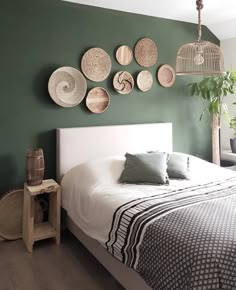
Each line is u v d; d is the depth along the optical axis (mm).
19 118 2998
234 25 3902
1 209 2896
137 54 3611
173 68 3930
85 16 3252
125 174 2814
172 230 1730
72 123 3275
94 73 3326
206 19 3812
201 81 4008
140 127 3598
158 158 2908
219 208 2020
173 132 4051
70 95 3221
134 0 3148
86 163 2998
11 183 3020
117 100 3545
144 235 1831
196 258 1488
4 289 2180
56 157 3195
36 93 3059
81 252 2744
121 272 2084
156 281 1686
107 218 2199
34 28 2988
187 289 1477
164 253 1659
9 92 2928
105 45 3402
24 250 2771
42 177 2875
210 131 4418
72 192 2803
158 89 3852
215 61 2984
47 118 3139
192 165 3209
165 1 3188
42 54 3051
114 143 3422
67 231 3166
